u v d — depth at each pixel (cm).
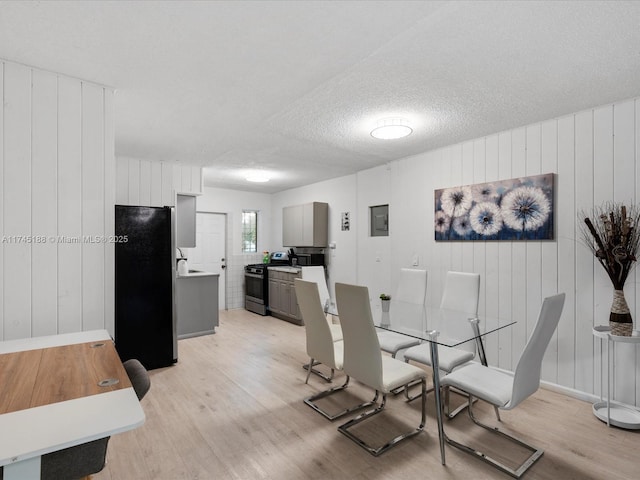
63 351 170
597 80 228
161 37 182
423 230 405
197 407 263
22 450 86
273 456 203
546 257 300
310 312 271
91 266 235
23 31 176
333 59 204
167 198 461
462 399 278
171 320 346
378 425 238
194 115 291
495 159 336
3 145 206
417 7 158
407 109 276
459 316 276
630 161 255
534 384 198
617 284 241
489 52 195
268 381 313
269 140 359
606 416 243
